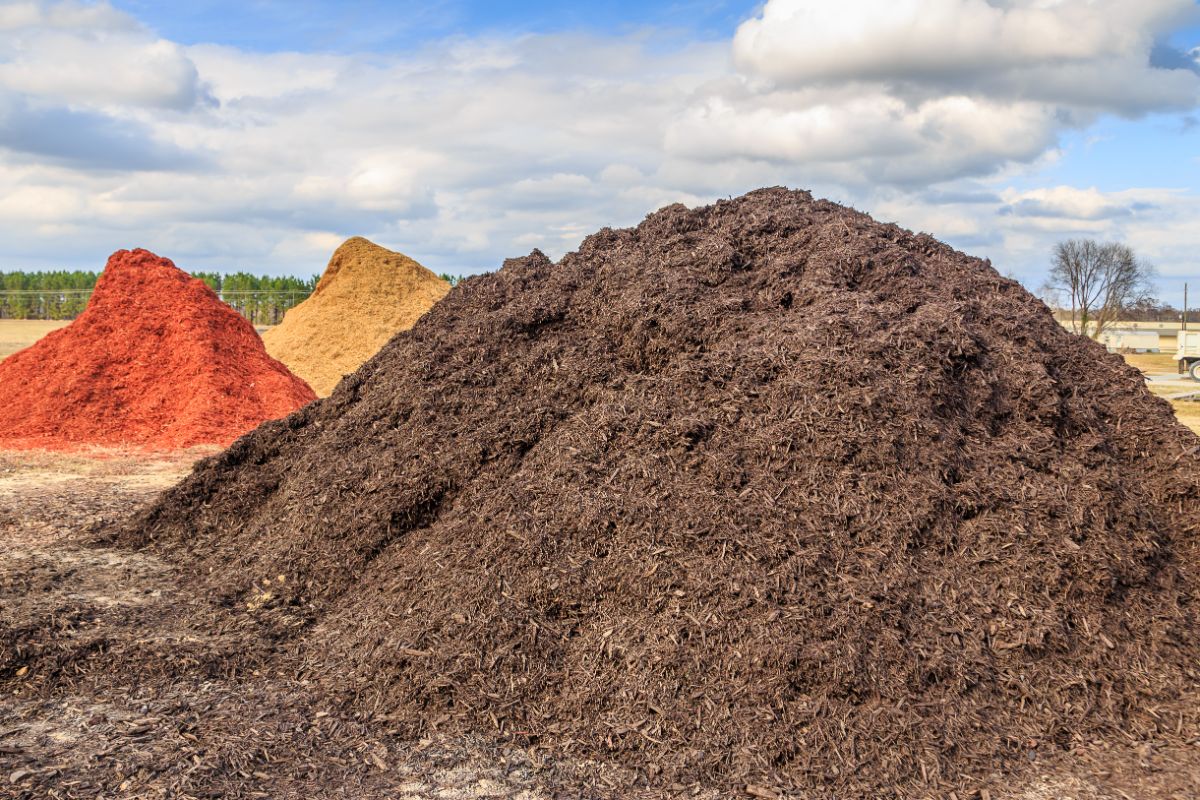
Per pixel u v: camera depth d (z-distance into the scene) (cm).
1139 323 7125
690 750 414
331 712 461
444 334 815
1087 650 473
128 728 440
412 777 401
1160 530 558
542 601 509
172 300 1698
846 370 583
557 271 830
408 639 503
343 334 2609
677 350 677
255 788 388
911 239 775
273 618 584
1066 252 5028
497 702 455
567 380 696
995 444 574
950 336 616
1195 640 491
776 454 552
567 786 396
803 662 438
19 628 552
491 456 659
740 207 843
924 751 411
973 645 461
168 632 564
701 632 462
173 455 1341
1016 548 508
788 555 495
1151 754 424
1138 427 621
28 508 948
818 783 396
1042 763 414
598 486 567
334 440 759
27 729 440
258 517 767
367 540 635
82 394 1512
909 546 502
